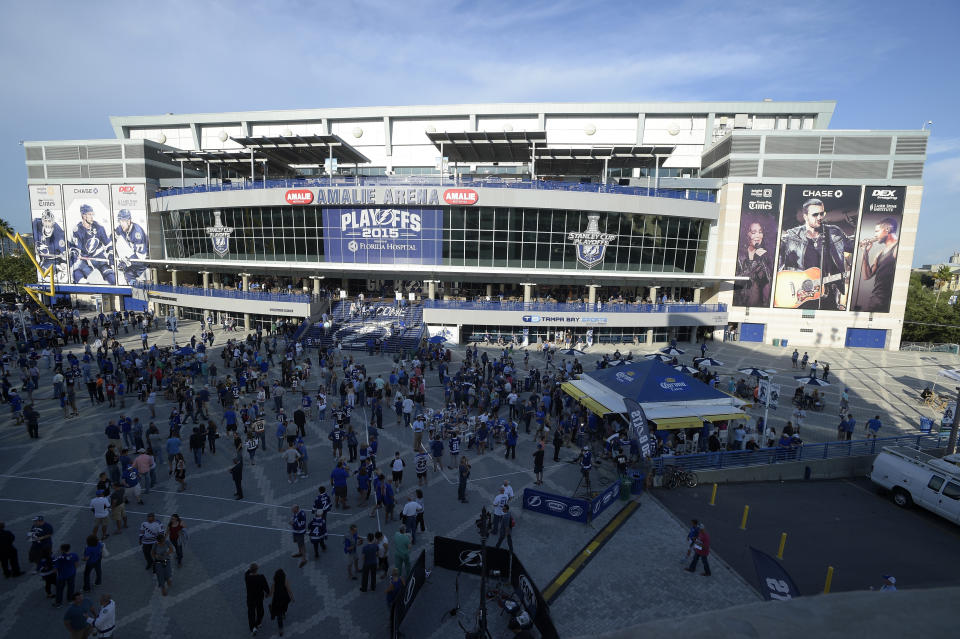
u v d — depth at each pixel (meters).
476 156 53.66
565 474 21.12
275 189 48.44
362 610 13.02
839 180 49.25
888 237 49.50
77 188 58.44
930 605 1.34
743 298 52.09
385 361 38.56
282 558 15.02
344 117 58.69
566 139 56.88
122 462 17.89
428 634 12.27
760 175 50.03
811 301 51.16
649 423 23.27
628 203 47.53
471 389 27.39
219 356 38.78
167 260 56.97
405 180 48.03
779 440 23.77
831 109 53.06
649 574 14.83
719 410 23.09
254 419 23.03
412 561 14.81
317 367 36.56
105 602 11.10
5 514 16.89
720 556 15.99
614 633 1.48
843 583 15.07
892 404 33.78
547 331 48.47
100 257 59.19
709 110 54.62
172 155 51.53
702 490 20.72
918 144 48.16
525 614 11.96
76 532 16.00
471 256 48.69
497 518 16.31
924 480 19.44
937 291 89.50
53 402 27.75
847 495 21.12
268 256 51.53
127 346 41.78
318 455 22.06
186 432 24.12
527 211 47.53
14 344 40.22
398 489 19.20
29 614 12.54
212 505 17.78
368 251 49.28
